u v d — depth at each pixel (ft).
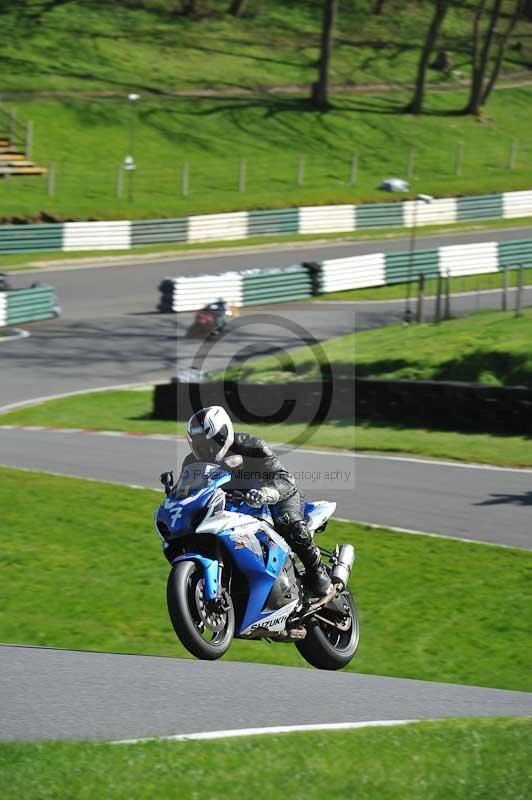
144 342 253.65
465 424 173.68
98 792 39.81
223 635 59.62
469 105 553.64
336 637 69.97
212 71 548.72
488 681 78.38
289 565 63.16
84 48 539.29
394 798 40.65
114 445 165.99
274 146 476.95
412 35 646.74
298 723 50.96
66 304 288.10
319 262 306.96
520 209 431.84
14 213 348.18
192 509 58.39
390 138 506.89
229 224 368.48
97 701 53.11
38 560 105.29
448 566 103.60
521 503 126.31
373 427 178.29
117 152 443.73
